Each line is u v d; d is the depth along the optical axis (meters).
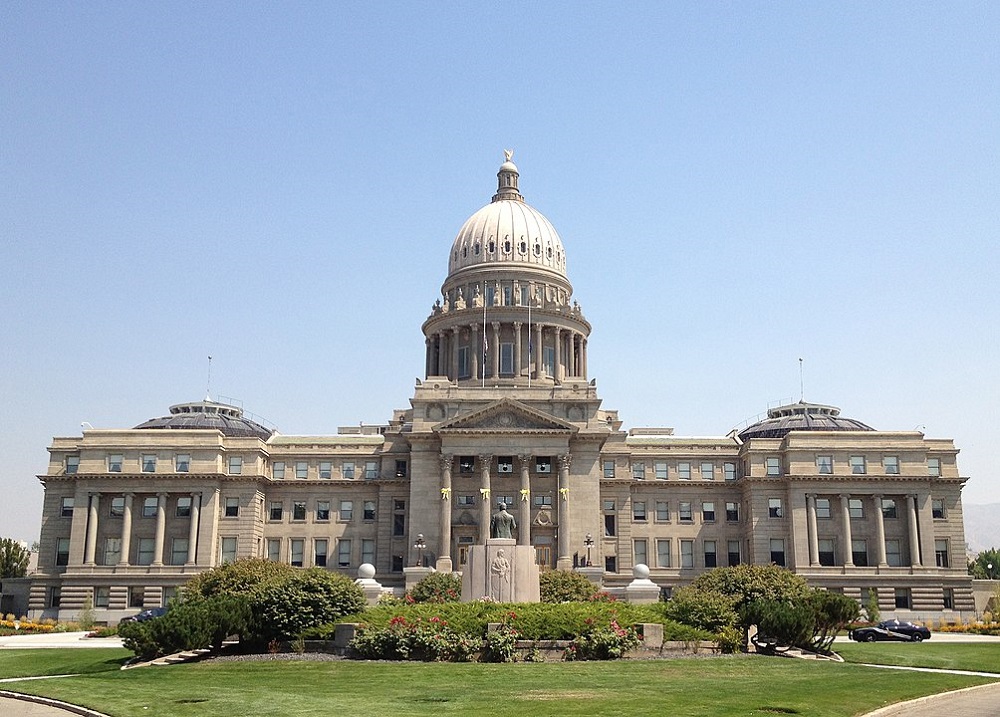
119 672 48.78
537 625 54.72
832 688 40.84
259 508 130.38
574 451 125.81
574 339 155.00
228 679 44.69
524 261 159.50
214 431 129.75
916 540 126.88
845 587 125.50
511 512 122.69
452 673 46.09
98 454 129.00
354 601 61.09
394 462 133.38
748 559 131.88
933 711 36.56
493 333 150.25
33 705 37.12
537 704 35.78
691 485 135.38
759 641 60.06
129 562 126.56
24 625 106.56
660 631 55.91
